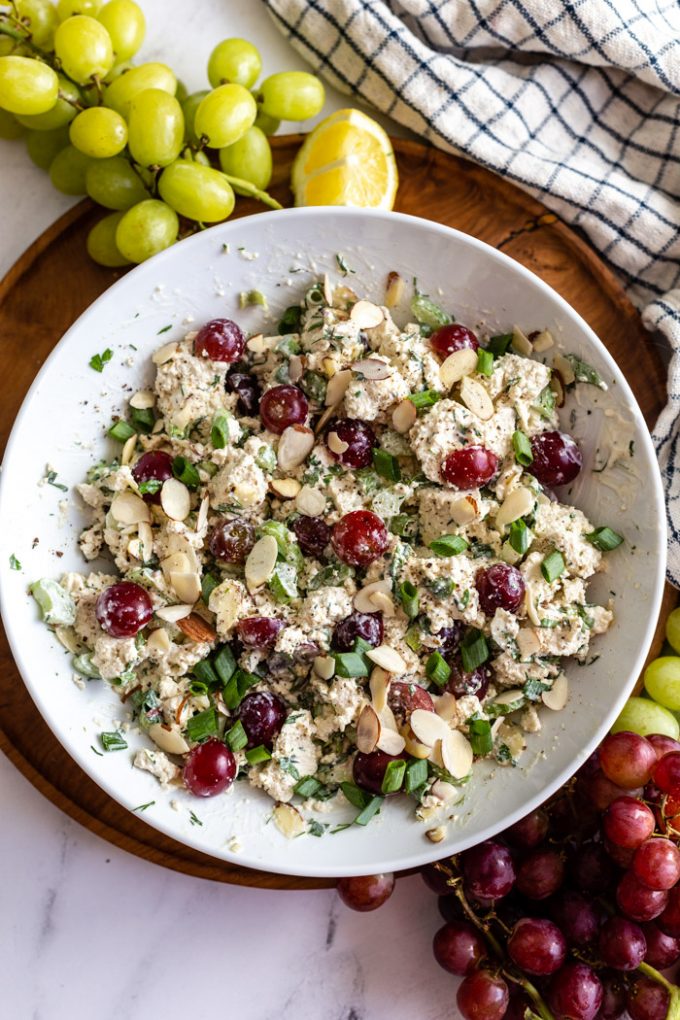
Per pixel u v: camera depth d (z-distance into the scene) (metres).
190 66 0.66
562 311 0.60
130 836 0.63
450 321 0.63
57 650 0.59
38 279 0.63
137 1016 0.65
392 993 0.66
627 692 0.59
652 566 0.59
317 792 0.60
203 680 0.60
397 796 0.61
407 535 0.61
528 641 0.59
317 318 0.62
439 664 0.59
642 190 0.66
